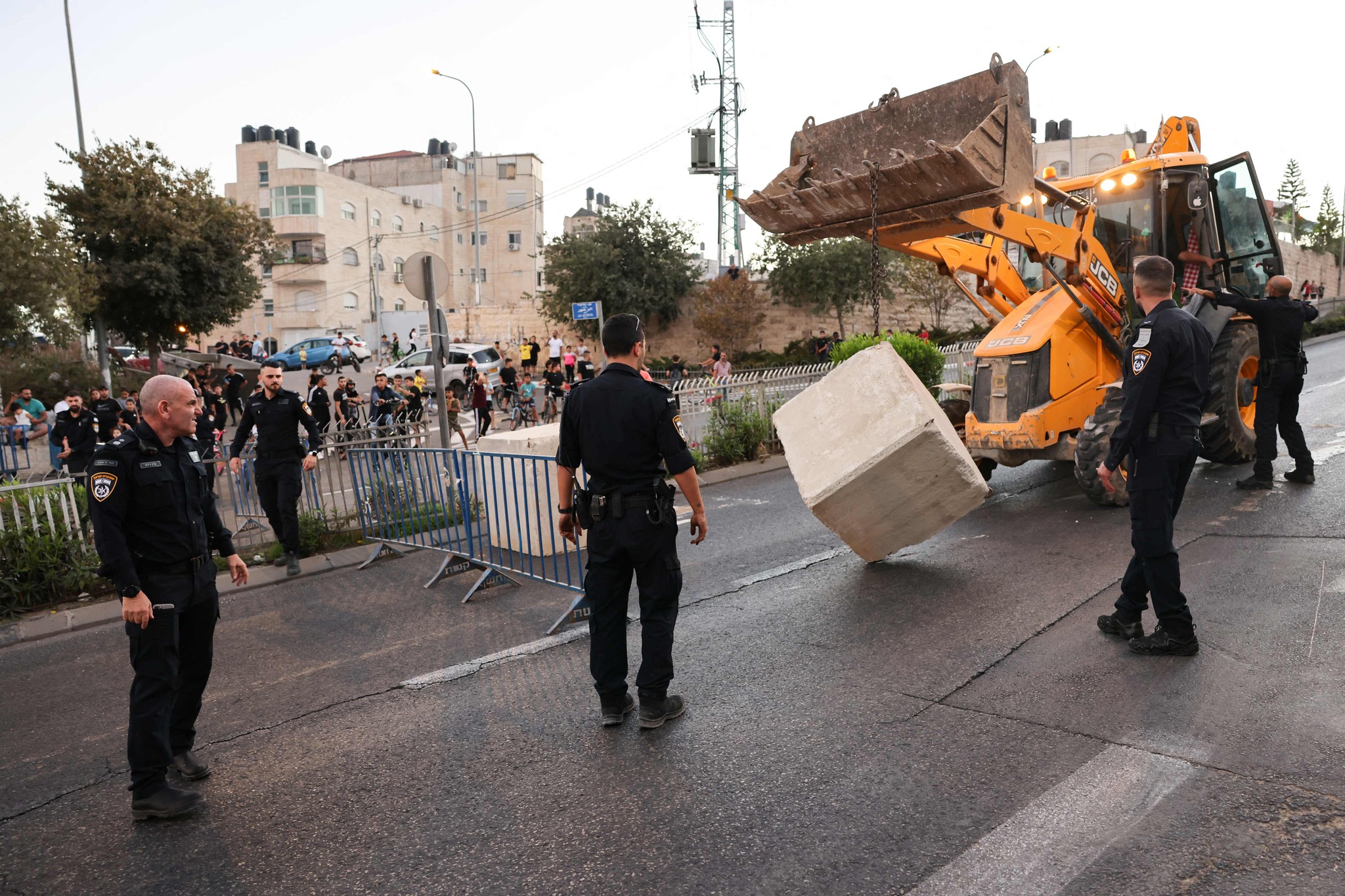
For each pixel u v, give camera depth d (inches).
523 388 898.1
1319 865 98.1
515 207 2795.3
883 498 220.4
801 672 171.3
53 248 820.0
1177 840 105.2
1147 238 313.6
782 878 104.8
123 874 120.3
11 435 576.4
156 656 136.6
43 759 162.9
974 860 104.8
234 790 142.4
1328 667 147.9
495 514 254.5
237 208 1040.8
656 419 149.2
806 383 515.5
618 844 115.7
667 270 1539.1
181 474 141.6
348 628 230.2
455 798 132.6
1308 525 233.1
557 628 211.6
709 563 264.5
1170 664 156.3
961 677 160.4
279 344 2234.3
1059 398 290.4
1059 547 240.1
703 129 1226.6
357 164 2790.4
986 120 223.6
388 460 292.4
